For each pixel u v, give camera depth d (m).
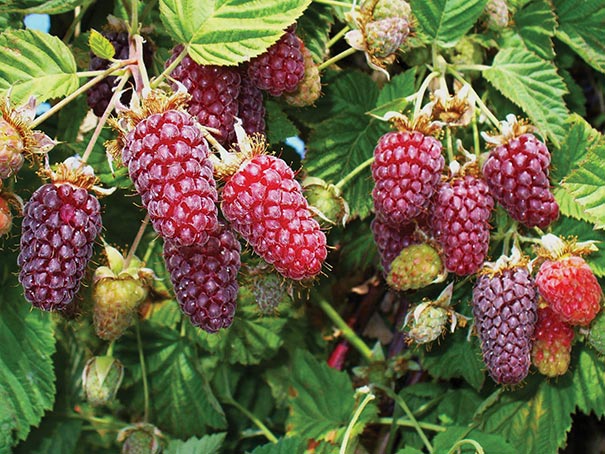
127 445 0.40
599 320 0.33
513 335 0.31
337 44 0.40
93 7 0.37
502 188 0.31
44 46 0.30
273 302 0.33
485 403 0.37
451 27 0.34
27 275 0.26
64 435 0.46
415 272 0.32
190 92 0.29
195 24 0.29
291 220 0.26
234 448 0.46
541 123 0.35
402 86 0.36
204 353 0.44
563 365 0.32
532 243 0.34
